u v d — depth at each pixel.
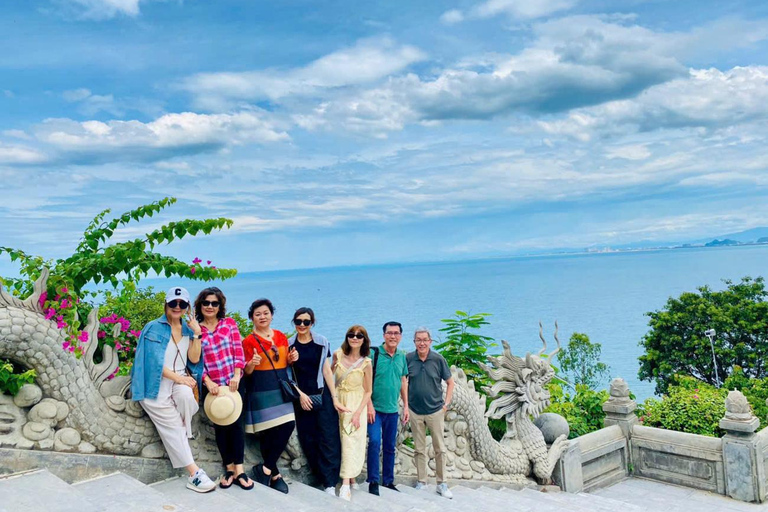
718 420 10.62
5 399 4.73
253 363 5.66
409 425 7.56
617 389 10.76
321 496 5.74
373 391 6.69
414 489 7.14
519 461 8.84
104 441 5.05
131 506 4.39
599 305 99.88
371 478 6.55
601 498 8.79
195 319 5.42
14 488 4.32
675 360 25.66
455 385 8.08
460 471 8.16
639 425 10.73
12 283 5.40
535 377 9.00
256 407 5.71
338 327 75.94
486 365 8.85
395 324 6.62
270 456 5.75
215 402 5.21
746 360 24.08
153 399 5.09
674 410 11.16
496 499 7.43
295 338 6.17
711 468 9.77
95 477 4.95
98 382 5.23
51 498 4.19
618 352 50.97
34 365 4.79
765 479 9.45
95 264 5.48
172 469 5.43
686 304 25.89
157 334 5.17
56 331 4.88
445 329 10.41
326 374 6.16
